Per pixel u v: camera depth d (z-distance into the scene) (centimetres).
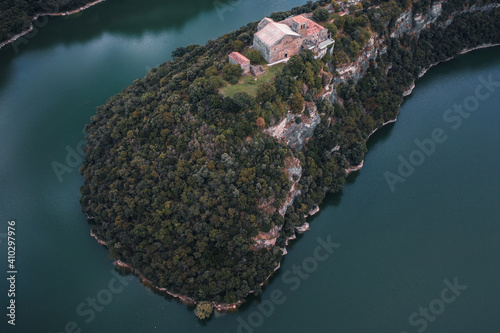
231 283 15725
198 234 16212
